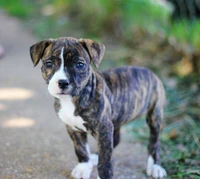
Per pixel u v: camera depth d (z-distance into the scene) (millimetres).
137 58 2381
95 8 3146
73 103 1242
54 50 1189
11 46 2803
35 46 1243
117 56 2453
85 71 1200
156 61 2314
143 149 1571
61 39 1218
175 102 1899
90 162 1378
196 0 2463
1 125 1648
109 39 2846
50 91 1181
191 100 1903
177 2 2535
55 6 3812
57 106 1277
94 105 1245
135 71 1388
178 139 1651
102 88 1261
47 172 1365
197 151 1561
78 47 1200
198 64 2178
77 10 3531
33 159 1426
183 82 2066
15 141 1528
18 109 1811
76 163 1435
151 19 2682
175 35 2434
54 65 1188
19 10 3867
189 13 2535
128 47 2602
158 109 1424
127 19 2809
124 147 1576
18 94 1964
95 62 1224
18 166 1376
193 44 2301
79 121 1264
